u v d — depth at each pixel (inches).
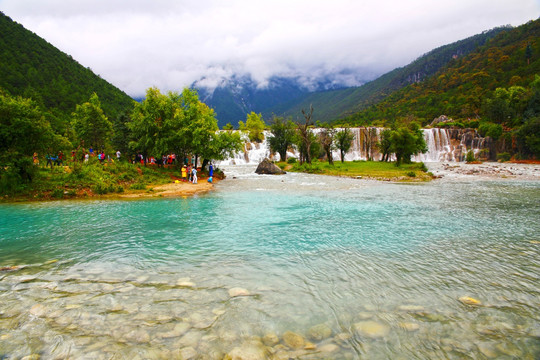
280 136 2691.9
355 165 2032.5
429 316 165.9
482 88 5620.1
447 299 186.5
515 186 929.5
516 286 205.6
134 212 502.6
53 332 148.7
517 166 2180.1
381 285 208.5
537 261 257.0
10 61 4899.1
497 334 147.8
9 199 636.1
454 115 5118.1
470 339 143.6
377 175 1354.6
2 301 182.4
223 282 213.8
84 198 670.5
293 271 235.9
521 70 5467.5
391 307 176.2
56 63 5733.3
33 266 247.4
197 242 321.7
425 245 306.7
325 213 488.7
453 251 286.4
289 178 1300.4
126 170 1024.2
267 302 182.5
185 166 1221.1
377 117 6835.6
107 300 184.2
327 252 285.3
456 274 228.1
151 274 229.5
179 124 1240.8
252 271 236.1
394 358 129.3
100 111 1713.8
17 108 699.4
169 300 184.4
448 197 675.4
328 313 169.2
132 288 202.7
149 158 1632.6
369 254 278.7
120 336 145.1
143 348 135.6
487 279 218.1
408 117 5472.4
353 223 413.7
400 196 696.4
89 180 803.4
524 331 150.4
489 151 3319.4
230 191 806.5
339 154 3558.1
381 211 505.0
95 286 206.1
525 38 7219.5
